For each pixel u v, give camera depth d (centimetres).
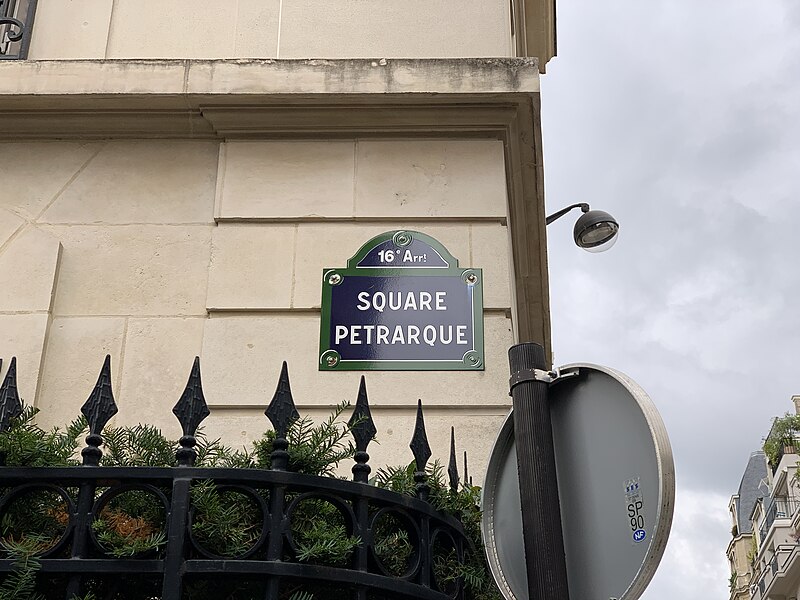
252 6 596
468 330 505
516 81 548
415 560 331
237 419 492
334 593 322
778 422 2980
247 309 516
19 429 322
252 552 300
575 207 878
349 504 321
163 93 547
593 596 301
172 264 532
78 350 511
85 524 297
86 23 592
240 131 559
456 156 554
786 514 4869
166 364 507
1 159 561
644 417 300
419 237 530
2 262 530
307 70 551
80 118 560
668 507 288
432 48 584
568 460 320
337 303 513
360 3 596
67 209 547
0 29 590
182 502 300
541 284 793
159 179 555
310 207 539
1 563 290
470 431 483
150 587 310
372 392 491
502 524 336
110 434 355
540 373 327
